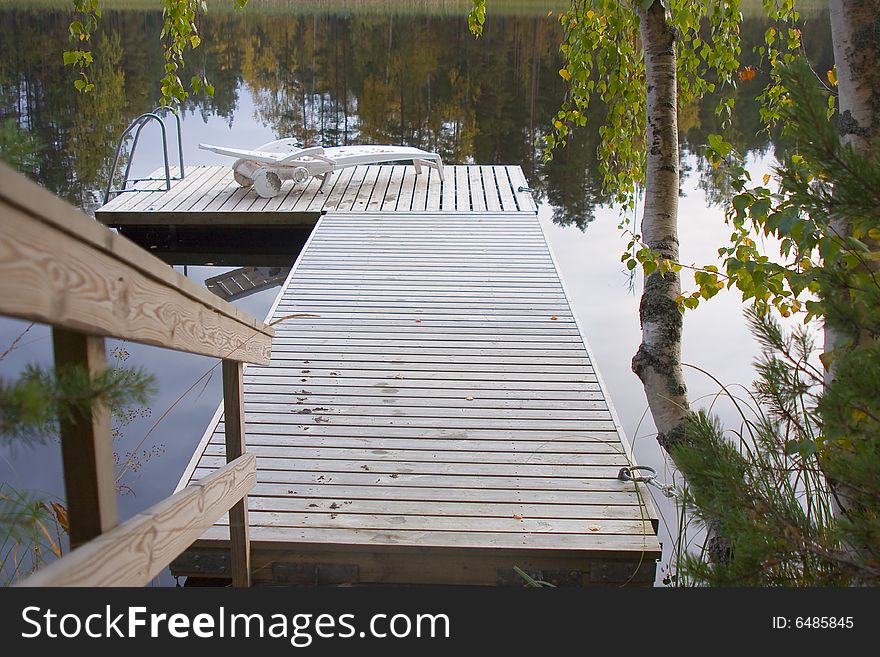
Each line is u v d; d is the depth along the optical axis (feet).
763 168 39.99
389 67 74.54
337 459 12.67
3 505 4.61
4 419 3.53
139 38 77.30
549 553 10.37
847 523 5.57
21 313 3.44
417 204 29.71
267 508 11.20
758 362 6.43
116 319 4.50
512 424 13.94
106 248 4.26
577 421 14.10
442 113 58.75
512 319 19.04
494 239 25.61
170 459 15.06
